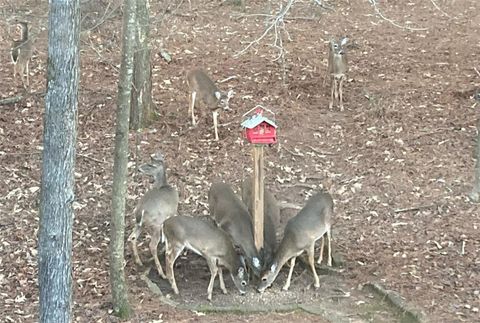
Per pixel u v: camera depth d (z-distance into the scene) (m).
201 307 9.85
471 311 9.65
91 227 11.74
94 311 9.66
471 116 15.30
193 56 18.66
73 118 7.09
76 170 13.34
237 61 18.39
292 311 9.85
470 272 10.52
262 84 17.02
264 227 10.82
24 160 13.68
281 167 13.61
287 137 14.62
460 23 21.31
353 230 11.67
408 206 12.27
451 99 16.16
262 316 9.74
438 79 17.30
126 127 9.08
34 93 16.12
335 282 10.52
